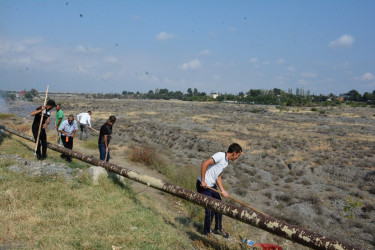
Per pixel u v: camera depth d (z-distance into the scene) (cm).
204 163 514
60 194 579
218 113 6738
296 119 5616
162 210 630
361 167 1947
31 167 737
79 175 735
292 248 725
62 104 7725
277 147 2575
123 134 2691
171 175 1082
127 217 518
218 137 3042
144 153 1296
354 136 3531
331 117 6050
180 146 2350
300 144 2795
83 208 530
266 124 4625
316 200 1264
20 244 387
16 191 556
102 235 444
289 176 1678
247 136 3209
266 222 407
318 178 1645
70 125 949
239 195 1230
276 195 1300
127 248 416
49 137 1474
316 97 14250
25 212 477
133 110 6800
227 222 725
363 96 14112
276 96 16150
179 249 445
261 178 1576
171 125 3981
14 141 1179
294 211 1134
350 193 1417
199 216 694
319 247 357
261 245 570
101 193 626
